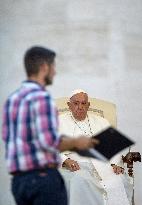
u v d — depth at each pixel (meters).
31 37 10.30
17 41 10.28
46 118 4.20
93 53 10.27
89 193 7.94
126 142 4.62
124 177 8.34
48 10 10.34
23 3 10.35
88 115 9.23
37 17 10.32
